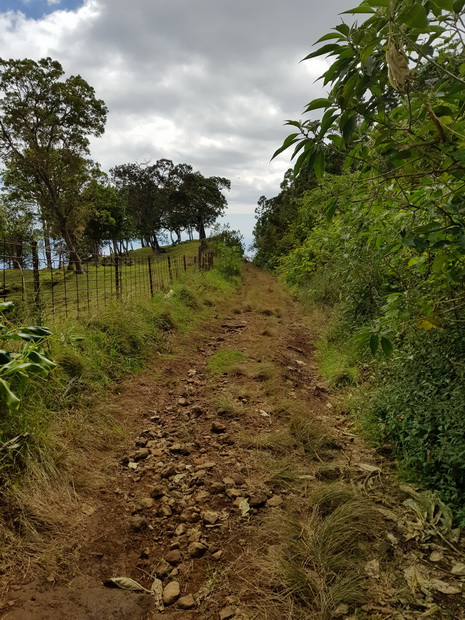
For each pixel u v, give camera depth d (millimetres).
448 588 1809
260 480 2738
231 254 18047
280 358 5273
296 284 12148
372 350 2068
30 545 2033
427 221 2361
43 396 3199
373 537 2137
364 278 5215
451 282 2211
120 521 2340
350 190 2051
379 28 1235
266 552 2084
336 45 1320
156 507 2477
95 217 33312
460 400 2555
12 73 24953
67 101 26094
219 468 2883
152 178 58750
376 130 1601
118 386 4156
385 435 3145
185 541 2193
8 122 25844
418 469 2684
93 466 2848
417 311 2293
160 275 10141
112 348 4668
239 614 1729
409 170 1674
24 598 1762
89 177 29484
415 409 2859
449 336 2814
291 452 3076
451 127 1447
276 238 26016
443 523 2205
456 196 1674
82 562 2012
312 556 2004
